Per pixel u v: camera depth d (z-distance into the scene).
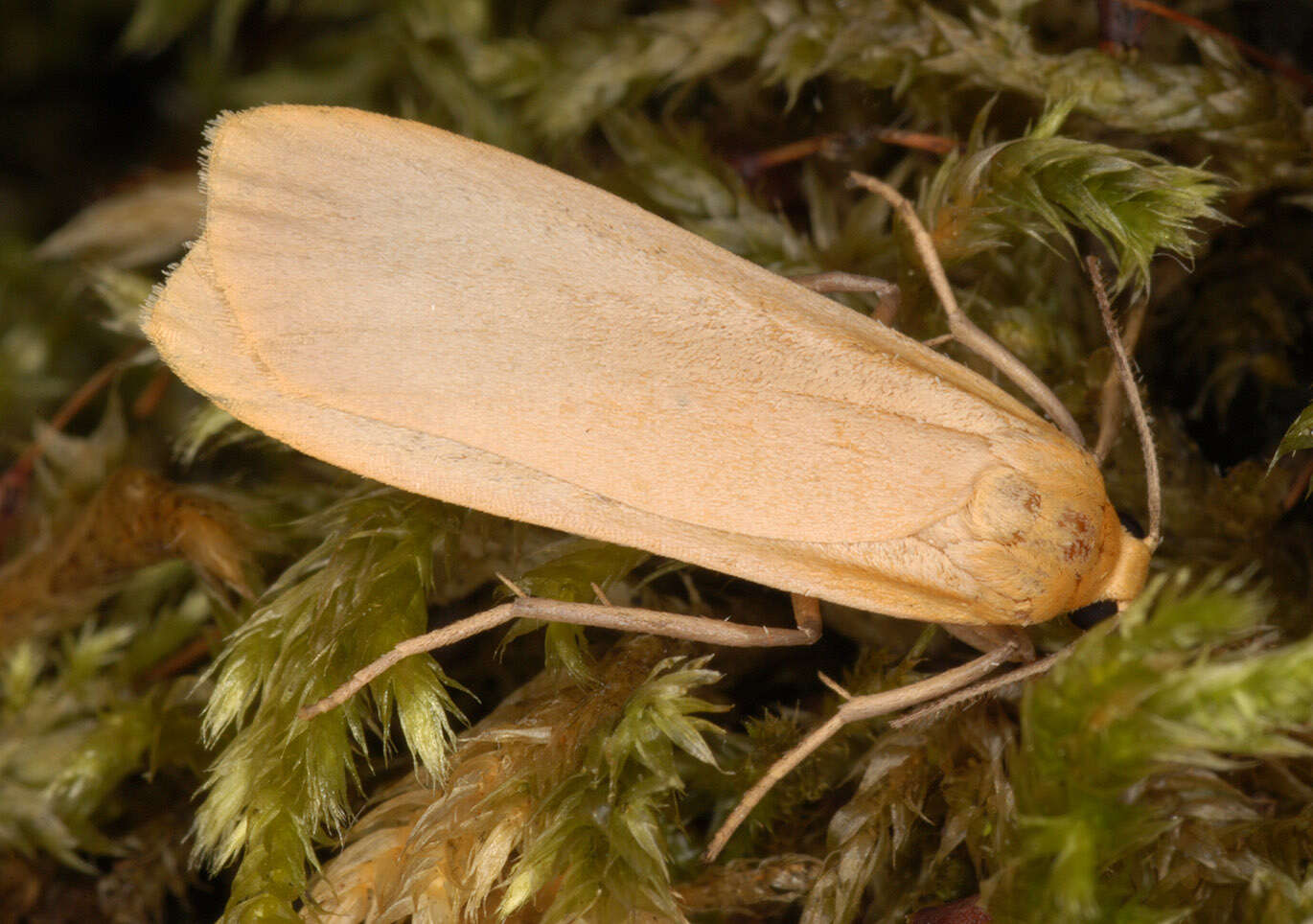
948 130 0.08
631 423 0.07
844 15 0.08
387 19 0.08
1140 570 0.07
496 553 0.07
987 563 0.07
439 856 0.07
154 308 0.07
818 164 0.08
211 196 0.07
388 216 0.07
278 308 0.07
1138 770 0.07
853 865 0.07
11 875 0.07
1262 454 0.08
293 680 0.07
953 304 0.07
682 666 0.07
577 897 0.07
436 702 0.07
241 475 0.08
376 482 0.07
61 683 0.08
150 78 0.08
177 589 0.08
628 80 0.08
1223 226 0.08
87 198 0.08
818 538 0.07
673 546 0.07
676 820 0.07
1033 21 0.08
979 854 0.07
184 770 0.08
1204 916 0.07
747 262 0.07
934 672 0.07
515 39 0.08
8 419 0.08
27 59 0.08
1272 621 0.07
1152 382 0.08
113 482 0.08
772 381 0.07
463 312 0.07
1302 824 0.07
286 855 0.07
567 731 0.07
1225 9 0.08
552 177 0.07
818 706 0.07
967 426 0.07
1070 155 0.07
